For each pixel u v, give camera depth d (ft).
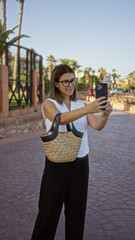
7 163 16.67
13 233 8.45
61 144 5.24
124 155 19.52
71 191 5.88
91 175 14.71
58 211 5.91
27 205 10.67
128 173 15.24
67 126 5.71
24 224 9.08
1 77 25.35
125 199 11.44
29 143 23.04
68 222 6.08
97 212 10.11
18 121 26.05
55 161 5.44
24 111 30.71
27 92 32.32
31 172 14.94
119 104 66.44
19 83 29.68
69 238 6.12
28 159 17.69
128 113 53.67
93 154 19.58
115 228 8.89
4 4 65.21
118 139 25.72
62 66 5.70
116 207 10.60
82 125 5.99
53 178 5.71
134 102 69.92
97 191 12.34
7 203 10.84
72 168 5.80
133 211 10.25
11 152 19.62
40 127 30.25
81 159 5.92
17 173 14.74
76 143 5.39
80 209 5.97
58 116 5.02
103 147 22.07
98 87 4.72
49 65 185.37
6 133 24.62
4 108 25.95
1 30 33.27
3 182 13.30
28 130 27.76
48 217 5.83
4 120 24.22
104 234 8.48
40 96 40.50
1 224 9.06
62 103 5.86
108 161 17.75
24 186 12.79
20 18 68.39
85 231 8.66
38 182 13.37
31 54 33.47
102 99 4.65
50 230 5.96
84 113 4.64
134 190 12.56
